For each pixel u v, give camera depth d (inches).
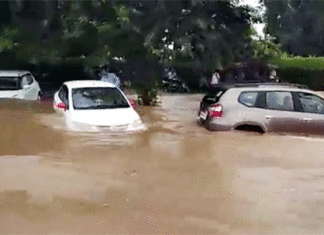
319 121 382.3
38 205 217.9
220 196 236.4
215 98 407.2
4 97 621.6
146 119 492.4
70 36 904.9
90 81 483.2
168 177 267.6
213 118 388.5
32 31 877.8
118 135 381.4
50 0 871.7
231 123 382.6
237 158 313.1
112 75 923.4
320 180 266.5
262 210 217.8
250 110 382.6
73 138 365.7
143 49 957.8
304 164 300.8
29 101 602.5
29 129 393.4
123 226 195.9
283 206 223.6
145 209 216.2
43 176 264.5
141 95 684.1
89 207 217.0
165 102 750.5
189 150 335.3
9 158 303.6
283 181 263.9
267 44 1362.0
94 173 272.8
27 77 678.5
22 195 231.5
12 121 426.3
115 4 939.3
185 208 218.5
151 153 324.8
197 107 662.5
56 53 935.7
